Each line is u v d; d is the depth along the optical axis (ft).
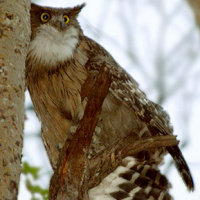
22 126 15.61
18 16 17.54
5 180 13.79
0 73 15.75
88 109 19.84
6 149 14.32
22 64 16.90
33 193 25.66
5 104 15.16
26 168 26.37
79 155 19.62
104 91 20.02
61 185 19.53
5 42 16.57
